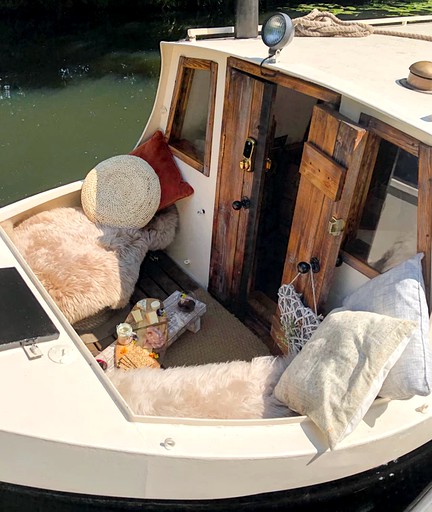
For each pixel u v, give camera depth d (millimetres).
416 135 2109
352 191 2326
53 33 10086
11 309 2275
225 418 2227
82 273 2953
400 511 2627
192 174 3424
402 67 2977
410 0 11328
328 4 11211
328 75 2502
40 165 5996
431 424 2357
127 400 2207
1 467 1980
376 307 2234
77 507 2125
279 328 2975
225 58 2947
